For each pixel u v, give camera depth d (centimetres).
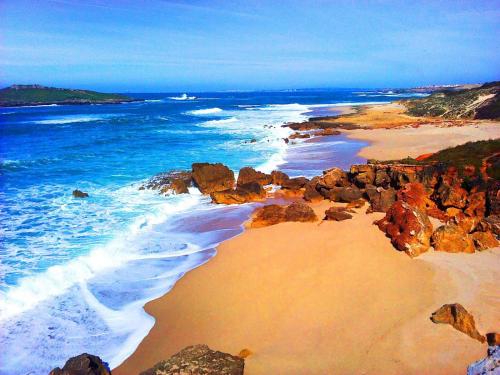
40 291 1249
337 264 1367
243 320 1107
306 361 917
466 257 1370
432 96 9106
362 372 866
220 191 2294
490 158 2055
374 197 1981
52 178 2659
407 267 1321
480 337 937
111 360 975
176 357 880
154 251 1588
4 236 1658
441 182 1964
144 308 1191
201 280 1340
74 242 1619
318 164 3136
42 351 997
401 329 994
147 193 2383
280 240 1636
